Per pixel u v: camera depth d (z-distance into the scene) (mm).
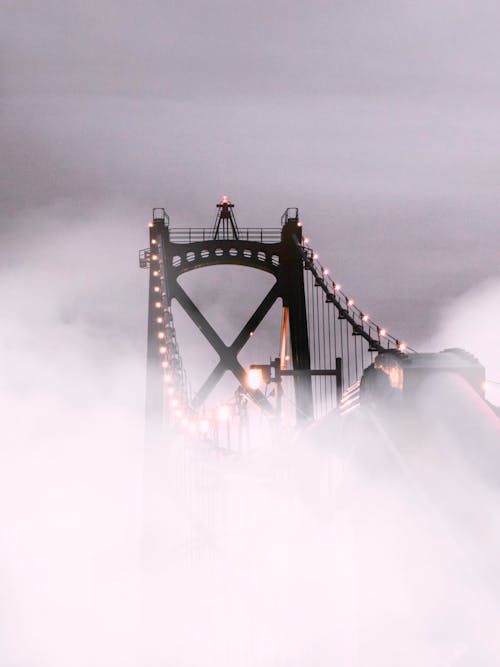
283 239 114625
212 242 115750
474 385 26188
